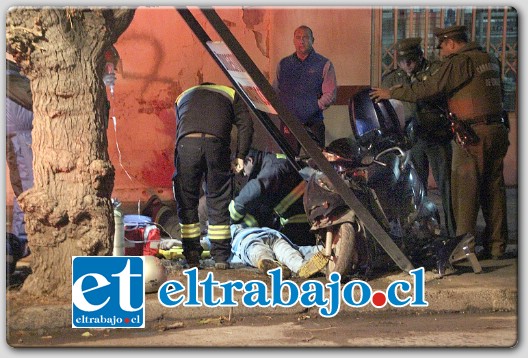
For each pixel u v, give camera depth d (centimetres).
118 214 1731
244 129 1811
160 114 1970
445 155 1862
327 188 1702
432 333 1619
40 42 1662
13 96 1761
